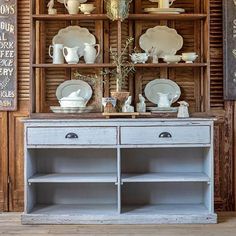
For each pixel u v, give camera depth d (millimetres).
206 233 2885
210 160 3111
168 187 3482
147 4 3520
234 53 3439
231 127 3516
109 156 3471
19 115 3508
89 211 3209
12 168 3514
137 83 3520
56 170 3463
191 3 3523
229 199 3533
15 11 3457
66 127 3082
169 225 3076
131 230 2959
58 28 3523
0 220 3240
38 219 3113
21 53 3500
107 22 3520
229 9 3426
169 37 3527
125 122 3072
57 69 3525
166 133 3074
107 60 3523
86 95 3525
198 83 3521
